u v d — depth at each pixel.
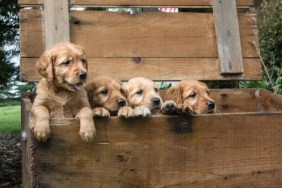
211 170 2.08
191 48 2.66
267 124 2.13
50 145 1.98
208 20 2.70
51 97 2.09
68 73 2.09
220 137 2.09
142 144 2.04
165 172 2.05
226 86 2.73
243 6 2.75
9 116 6.59
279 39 4.04
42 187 1.98
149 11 2.72
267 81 3.72
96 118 2.01
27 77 2.49
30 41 2.51
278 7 4.23
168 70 2.62
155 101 2.33
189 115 2.06
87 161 2.00
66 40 2.53
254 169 2.12
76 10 2.58
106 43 2.58
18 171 3.38
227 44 2.68
